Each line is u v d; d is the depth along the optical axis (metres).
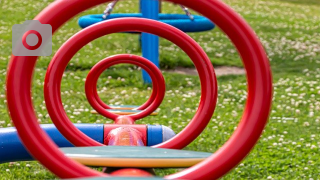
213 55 9.53
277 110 5.77
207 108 2.13
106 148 1.51
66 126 2.08
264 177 3.55
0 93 6.16
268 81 1.11
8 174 3.48
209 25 6.76
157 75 3.23
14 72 1.09
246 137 1.12
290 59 9.26
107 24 1.88
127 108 3.78
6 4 14.38
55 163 1.11
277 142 4.48
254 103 1.12
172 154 1.38
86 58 8.42
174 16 8.75
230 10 1.11
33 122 1.11
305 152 4.17
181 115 5.36
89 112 5.32
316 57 9.49
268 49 10.14
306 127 5.07
